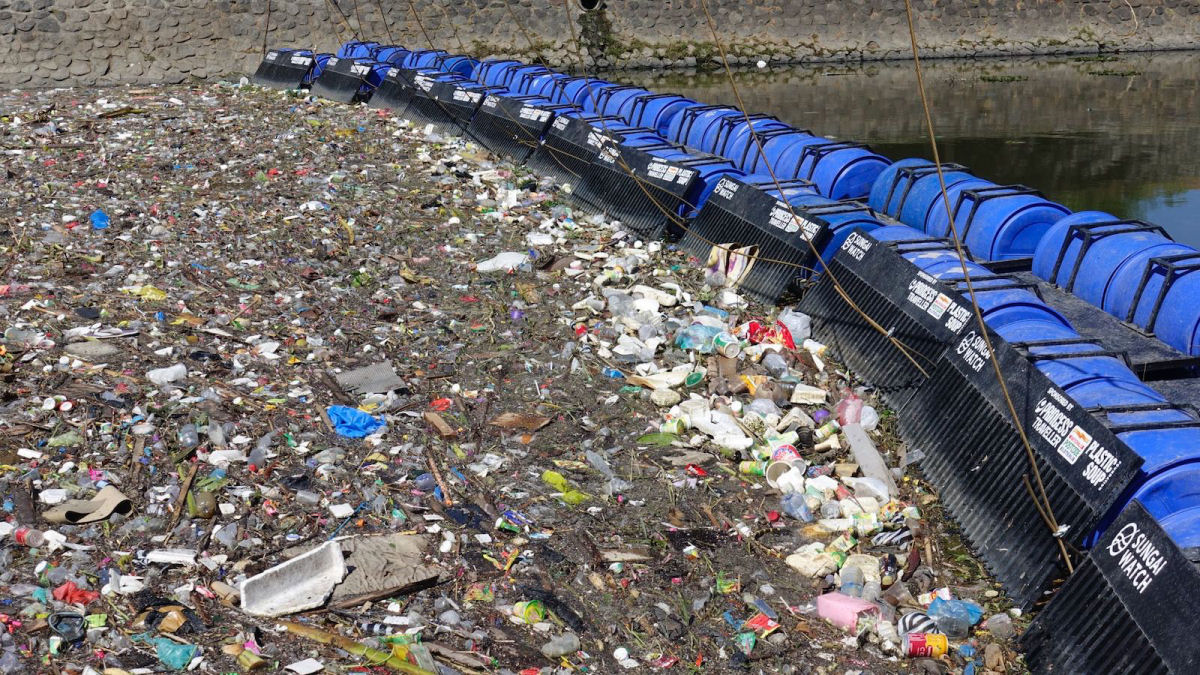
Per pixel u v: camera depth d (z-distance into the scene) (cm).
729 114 1379
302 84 2120
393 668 446
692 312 905
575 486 612
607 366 777
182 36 2711
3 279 844
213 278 898
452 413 688
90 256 918
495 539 553
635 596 514
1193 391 701
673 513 589
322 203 1148
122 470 574
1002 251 923
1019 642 496
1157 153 1812
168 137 1468
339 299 880
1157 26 3538
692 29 3291
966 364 670
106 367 693
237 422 639
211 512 543
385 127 1662
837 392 770
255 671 435
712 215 1079
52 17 2595
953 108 2367
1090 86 2681
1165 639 426
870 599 524
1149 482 504
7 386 647
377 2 2955
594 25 3194
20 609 455
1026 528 554
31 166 1255
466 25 3092
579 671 459
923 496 641
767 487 628
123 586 480
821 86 2781
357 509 567
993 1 3497
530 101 1559
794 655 481
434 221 1127
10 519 519
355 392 708
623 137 1303
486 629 482
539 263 1001
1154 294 767
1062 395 568
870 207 1100
